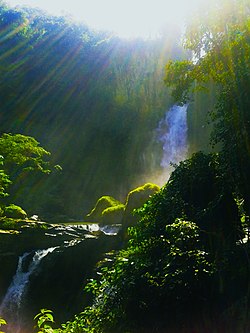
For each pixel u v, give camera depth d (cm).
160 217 809
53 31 3634
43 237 1495
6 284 1371
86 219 2119
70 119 3306
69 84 3416
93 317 593
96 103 3472
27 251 1454
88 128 3353
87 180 3139
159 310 545
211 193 808
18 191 2461
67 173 3070
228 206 734
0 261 1361
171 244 634
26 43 3384
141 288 566
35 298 1362
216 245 687
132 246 759
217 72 747
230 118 660
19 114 3089
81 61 3556
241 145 647
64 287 1366
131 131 3509
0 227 1466
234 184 716
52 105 3269
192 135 2995
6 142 1212
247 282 577
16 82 3169
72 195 2981
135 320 546
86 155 3253
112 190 3231
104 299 614
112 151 3381
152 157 3384
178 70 771
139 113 3594
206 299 550
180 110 3347
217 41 675
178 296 538
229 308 556
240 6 642
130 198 1447
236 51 640
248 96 619
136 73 3712
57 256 1398
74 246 1416
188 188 845
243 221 759
